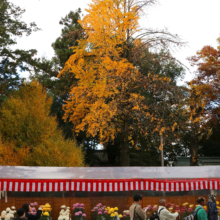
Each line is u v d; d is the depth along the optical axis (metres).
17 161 23.72
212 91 34.44
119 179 15.47
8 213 13.70
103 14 23.83
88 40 24.64
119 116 23.80
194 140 26.70
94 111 22.77
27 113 26.91
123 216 14.89
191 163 26.59
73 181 15.14
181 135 32.12
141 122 23.31
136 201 9.23
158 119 23.38
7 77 23.20
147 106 23.61
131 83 23.59
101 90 22.98
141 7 24.27
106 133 23.66
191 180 15.90
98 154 40.28
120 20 24.02
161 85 24.38
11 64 23.14
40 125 26.55
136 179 15.55
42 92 33.03
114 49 23.88
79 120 26.06
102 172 15.72
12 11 24.23
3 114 27.05
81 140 35.31
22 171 15.28
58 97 33.72
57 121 31.72
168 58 25.17
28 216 9.26
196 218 9.98
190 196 16.55
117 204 16.12
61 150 24.80
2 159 23.81
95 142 36.41
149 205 15.00
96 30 24.03
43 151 24.02
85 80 24.48
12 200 15.46
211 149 43.44
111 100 24.70
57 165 23.34
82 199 15.84
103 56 24.34
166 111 24.42
